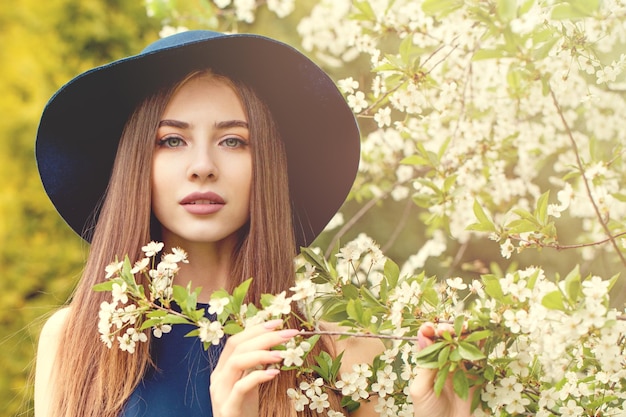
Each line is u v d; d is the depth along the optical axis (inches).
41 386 83.4
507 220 79.0
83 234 92.5
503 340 64.3
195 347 80.0
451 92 105.9
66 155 88.6
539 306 61.1
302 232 93.4
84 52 218.1
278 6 145.6
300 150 91.3
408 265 143.0
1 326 200.1
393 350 72.9
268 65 84.7
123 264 69.7
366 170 145.6
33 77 212.7
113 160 89.2
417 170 139.7
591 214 128.9
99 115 86.4
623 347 69.2
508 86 116.5
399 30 100.7
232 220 79.4
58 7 215.8
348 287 72.7
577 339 61.3
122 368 78.5
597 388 71.6
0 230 203.6
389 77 90.6
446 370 62.2
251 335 66.1
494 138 125.8
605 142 128.9
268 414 76.9
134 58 79.8
